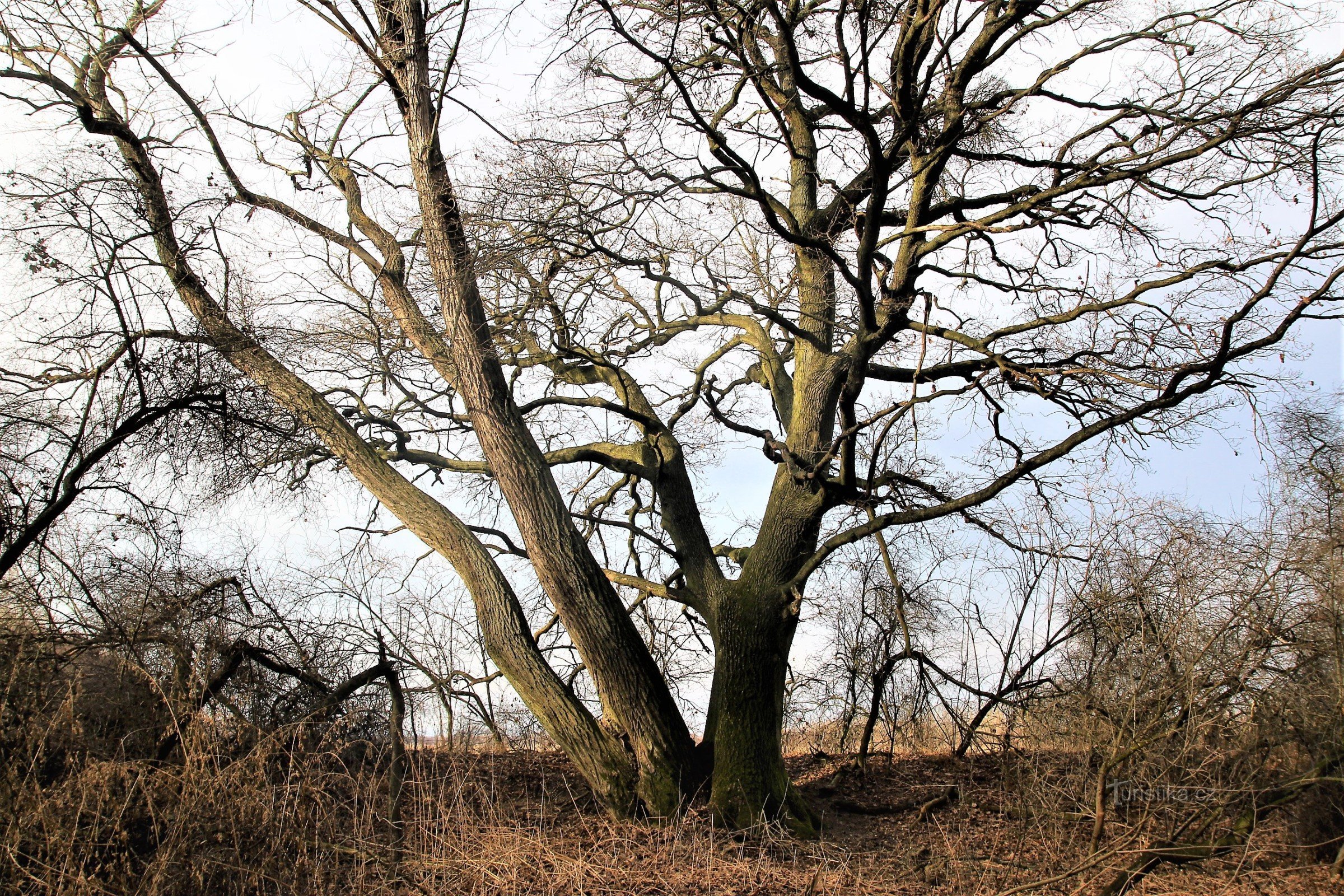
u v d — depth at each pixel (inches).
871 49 402.3
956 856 364.2
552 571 428.1
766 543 454.6
